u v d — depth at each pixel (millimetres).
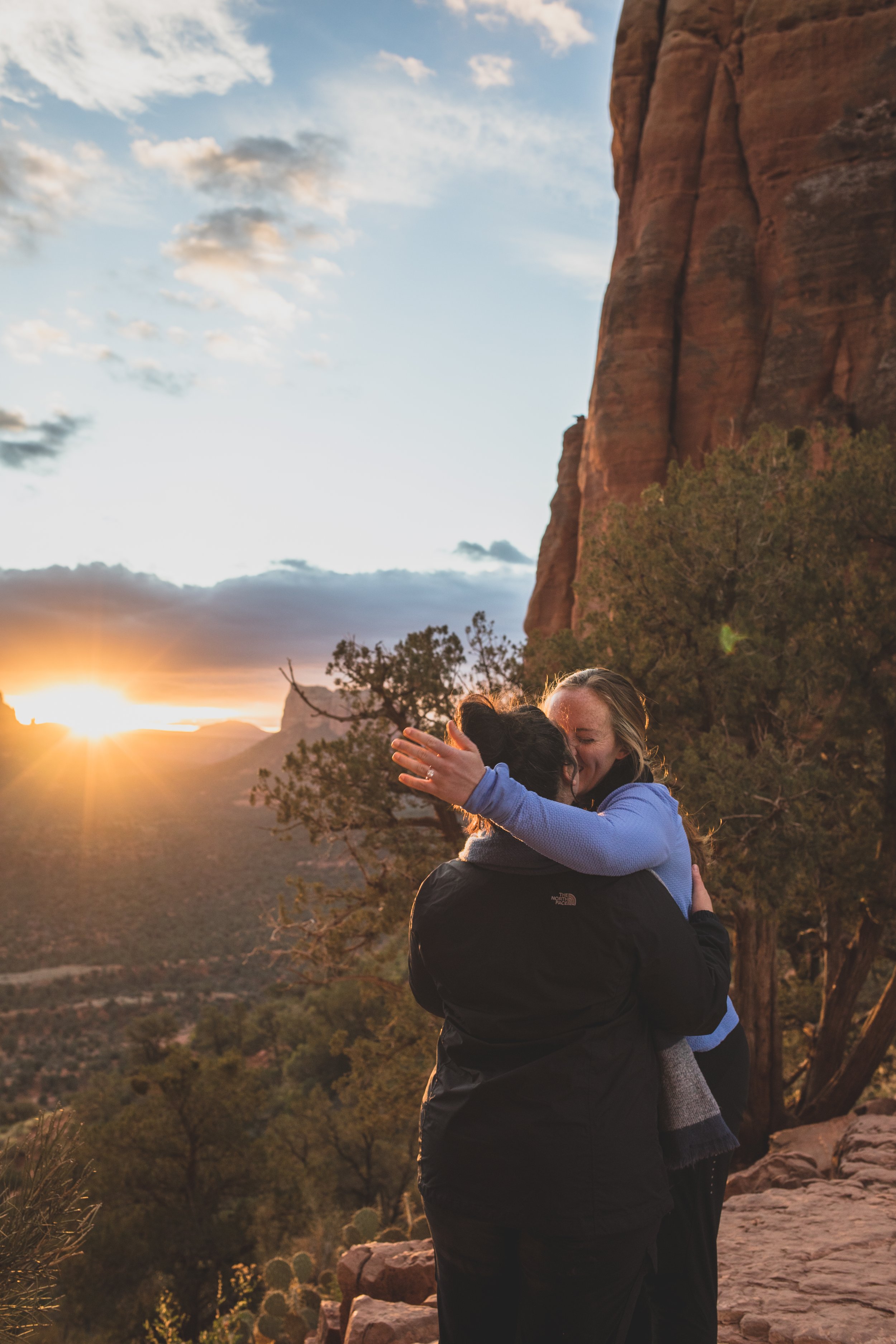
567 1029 1452
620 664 10492
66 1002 115312
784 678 10195
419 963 1674
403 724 11953
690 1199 1807
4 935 165000
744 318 22984
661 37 25797
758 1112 11750
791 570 10375
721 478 11531
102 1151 20391
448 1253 1532
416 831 12398
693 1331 1843
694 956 1515
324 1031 39406
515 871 1484
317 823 12273
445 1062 1598
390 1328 3227
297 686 12227
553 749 1524
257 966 123125
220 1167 21141
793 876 9117
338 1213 20609
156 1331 10867
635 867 1463
